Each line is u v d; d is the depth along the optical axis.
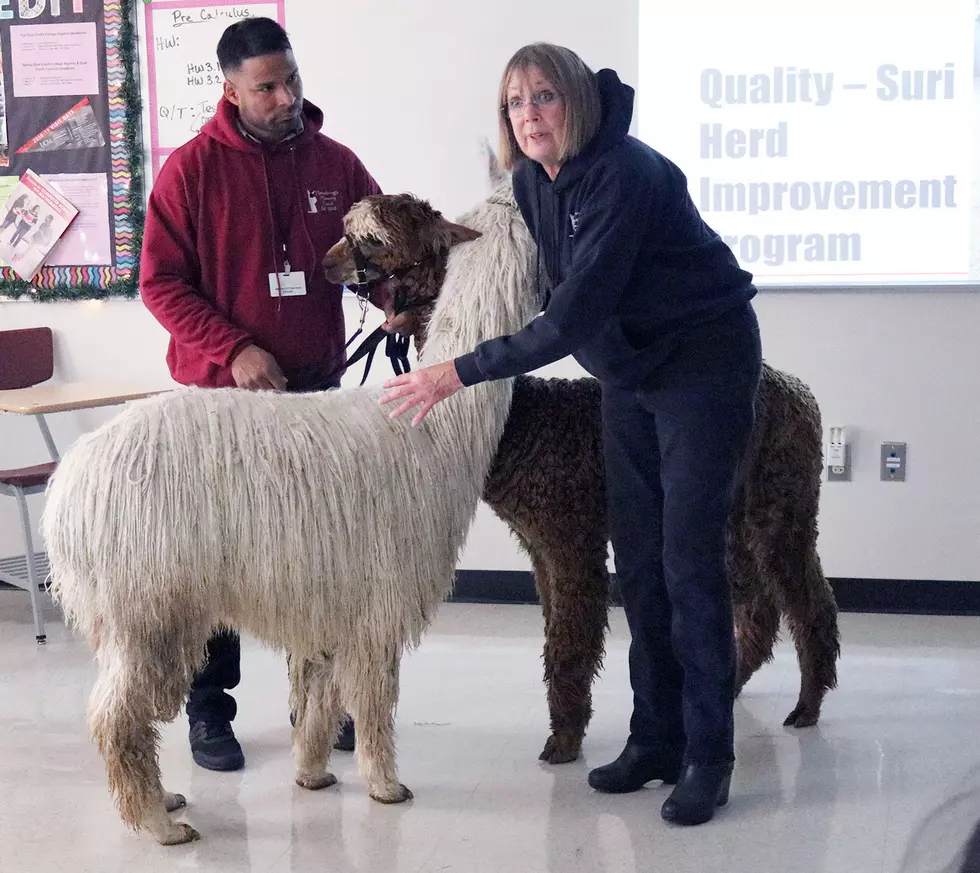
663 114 4.05
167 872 2.34
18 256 4.51
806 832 2.46
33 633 4.10
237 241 2.79
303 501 2.26
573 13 4.05
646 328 2.38
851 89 3.93
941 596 4.10
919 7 3.85
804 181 4.01
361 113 4.23
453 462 2.46
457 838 2.46
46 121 4.41
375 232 2.48
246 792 2.72
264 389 2.68
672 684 2.65
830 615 3.00
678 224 2.36
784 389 2.85
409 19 4.14
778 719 3.12
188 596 2.25
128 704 2.27
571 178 2.28
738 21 3.97
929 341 3.99
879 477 4.09
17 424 4.64
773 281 4.06
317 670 2.63
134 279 4.44
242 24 2.69
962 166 3.90
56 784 2.80
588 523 2.66
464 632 3.98
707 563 2.43
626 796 2.66
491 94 4.14
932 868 0.82
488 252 2.49
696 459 2.38
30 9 4.35
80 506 2.22
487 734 3.06
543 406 2.66
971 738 2.96
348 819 2.56
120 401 3.85
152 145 4.39
